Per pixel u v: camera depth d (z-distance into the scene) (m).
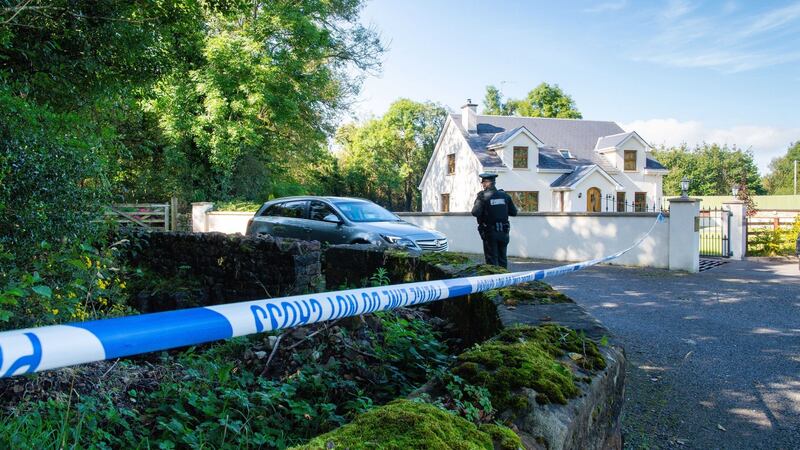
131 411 2.88
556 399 1.79
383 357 3.29
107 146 6.06
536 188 32.31
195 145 24.03
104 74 7.82
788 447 3.51
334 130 29.50
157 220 20.11
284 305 1.43
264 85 22.12
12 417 2.80
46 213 4.51
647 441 3.58
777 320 7.09
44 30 6.74
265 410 2.66
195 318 1.18
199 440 2.26
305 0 24.08
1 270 3.99
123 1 7.46
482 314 3.63
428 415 1.46
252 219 11.56
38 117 4.80
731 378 4.81
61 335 0.93
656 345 5.90
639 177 34.31
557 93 56.03
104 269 5.37
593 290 9.38
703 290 9.35
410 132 53.22
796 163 73.31
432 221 17.11
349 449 1.26
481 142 33.91
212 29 23.41
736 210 14.91
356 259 6.49
